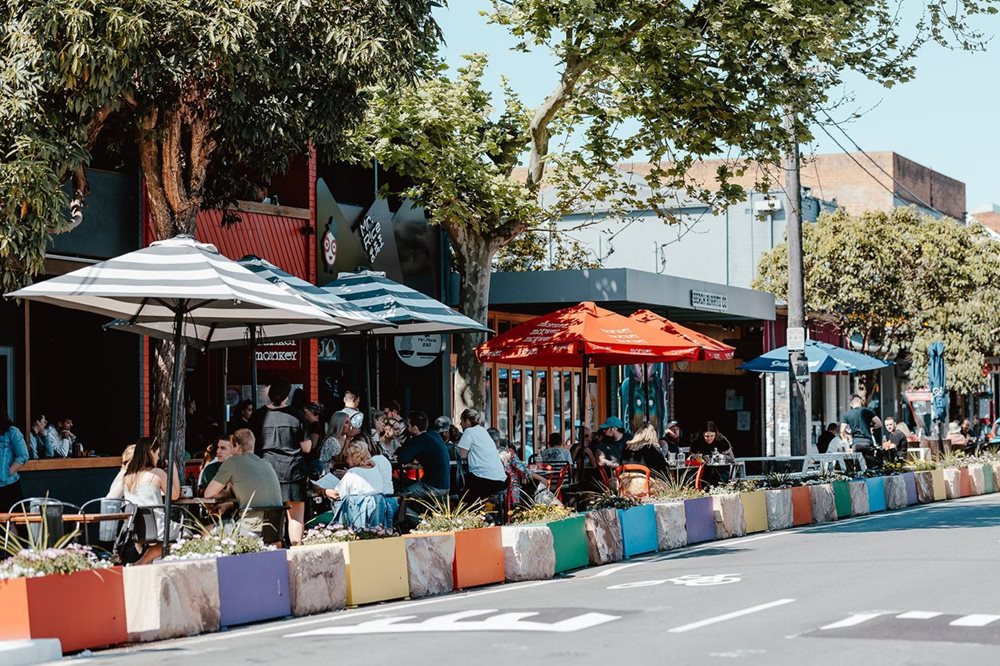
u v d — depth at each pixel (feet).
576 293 90.43
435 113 73.97
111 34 48.42
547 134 75.05
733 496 64.75
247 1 49.98
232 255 70.38
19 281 48.55
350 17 52.65
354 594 42.29
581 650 29.86
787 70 63.82
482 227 76.64
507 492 59.98
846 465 89.76
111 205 63.46
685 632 32.19
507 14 67.46
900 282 125.70
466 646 31.12
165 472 45.16
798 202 86.12
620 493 61.82
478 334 77.66
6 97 47.44
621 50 65.46
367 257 81.15
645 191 149.69
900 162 184.14
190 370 74.13
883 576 43.52
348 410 60.59
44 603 32.89
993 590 39.27
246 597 38.52
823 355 94.58
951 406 172.04
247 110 55.42
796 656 28.32
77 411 64.95
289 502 46.65
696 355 67.56
